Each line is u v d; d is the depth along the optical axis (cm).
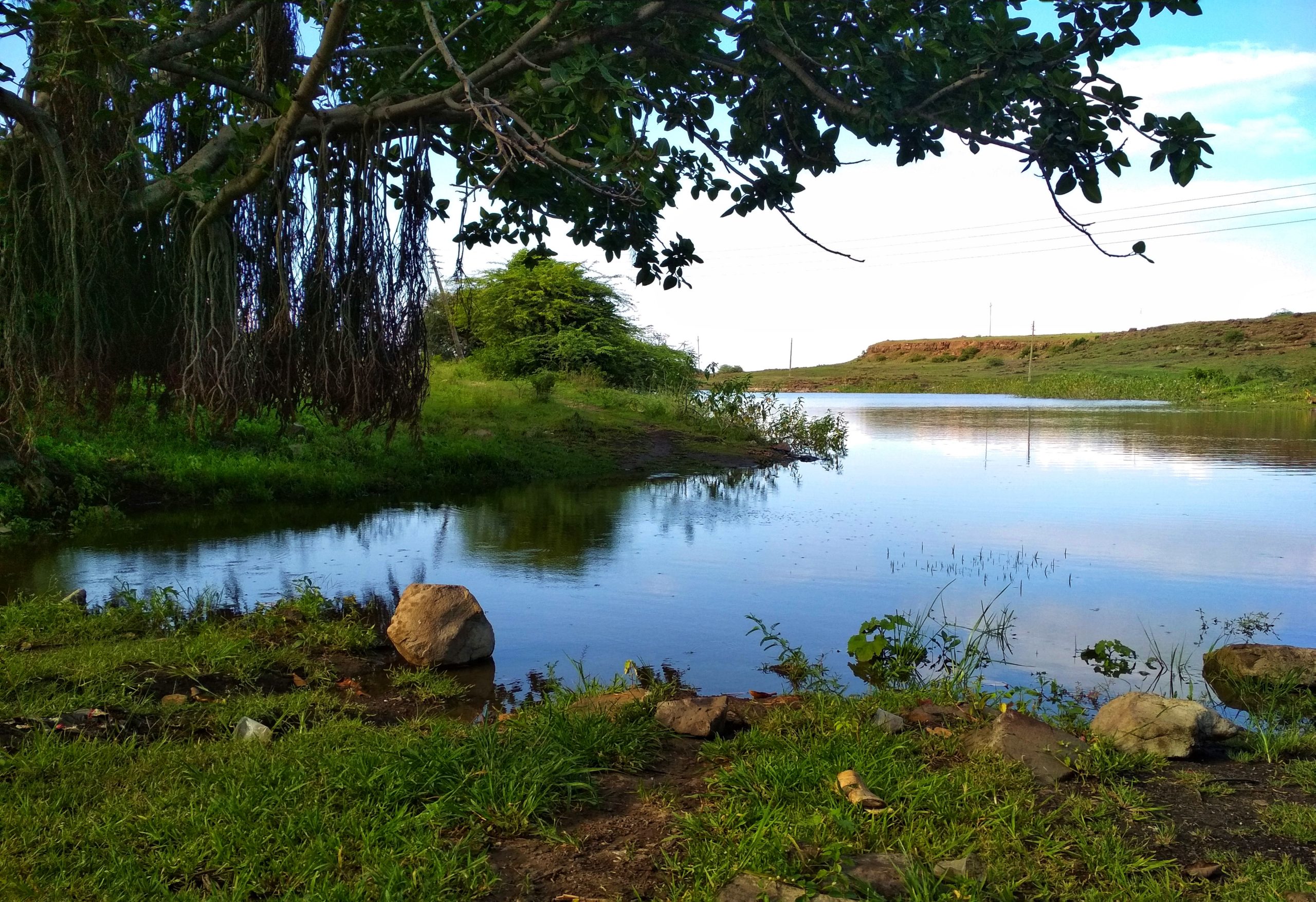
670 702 449
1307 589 790
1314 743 418
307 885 273
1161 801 352
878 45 441
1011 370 8038
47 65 454
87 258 504
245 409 533
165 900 264
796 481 1611
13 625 574
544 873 289
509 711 487
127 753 373
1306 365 5594
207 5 528
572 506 1268
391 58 578
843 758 370
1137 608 729
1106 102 423
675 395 2525
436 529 1058
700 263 620
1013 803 329
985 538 1028
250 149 498
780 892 268
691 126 525
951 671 571
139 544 920
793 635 648
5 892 263
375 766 352
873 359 10869
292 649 574
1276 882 279
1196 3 420
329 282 535
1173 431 2819
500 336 2739
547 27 442
